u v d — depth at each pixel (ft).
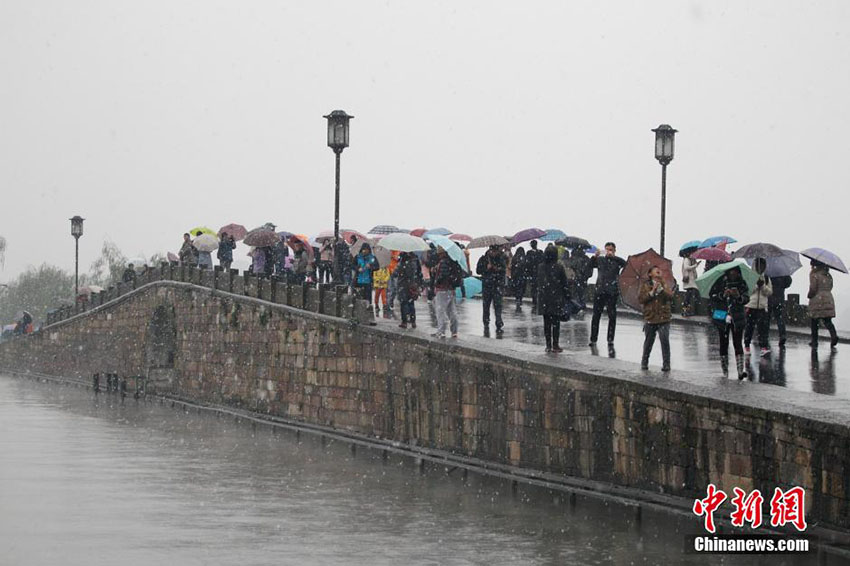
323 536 136.26
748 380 143.43
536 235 242.58
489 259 194.08
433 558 124.57
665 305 148.46
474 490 166.40
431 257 231.09
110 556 124.98
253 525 143.02
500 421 167.32
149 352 335.26
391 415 199.52
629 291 153.79
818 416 113.91
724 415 125.70
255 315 260.83
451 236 272.31
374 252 221.25
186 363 304.91
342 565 121.29
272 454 210.18
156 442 232.73
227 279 279.49
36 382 441.27
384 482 175.42
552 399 155.94
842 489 109.60
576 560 122.83
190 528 141.08
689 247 232.32
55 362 439.22
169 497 164.55
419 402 189.67
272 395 251.80
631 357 168.86
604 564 120.67
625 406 142.20
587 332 206.18
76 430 257.55
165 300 321.11
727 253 201.67
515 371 163.63
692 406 130.72
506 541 132.46
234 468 193.47
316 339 229.86
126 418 282.97
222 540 133.80
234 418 263.70
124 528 140.97
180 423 267.80
